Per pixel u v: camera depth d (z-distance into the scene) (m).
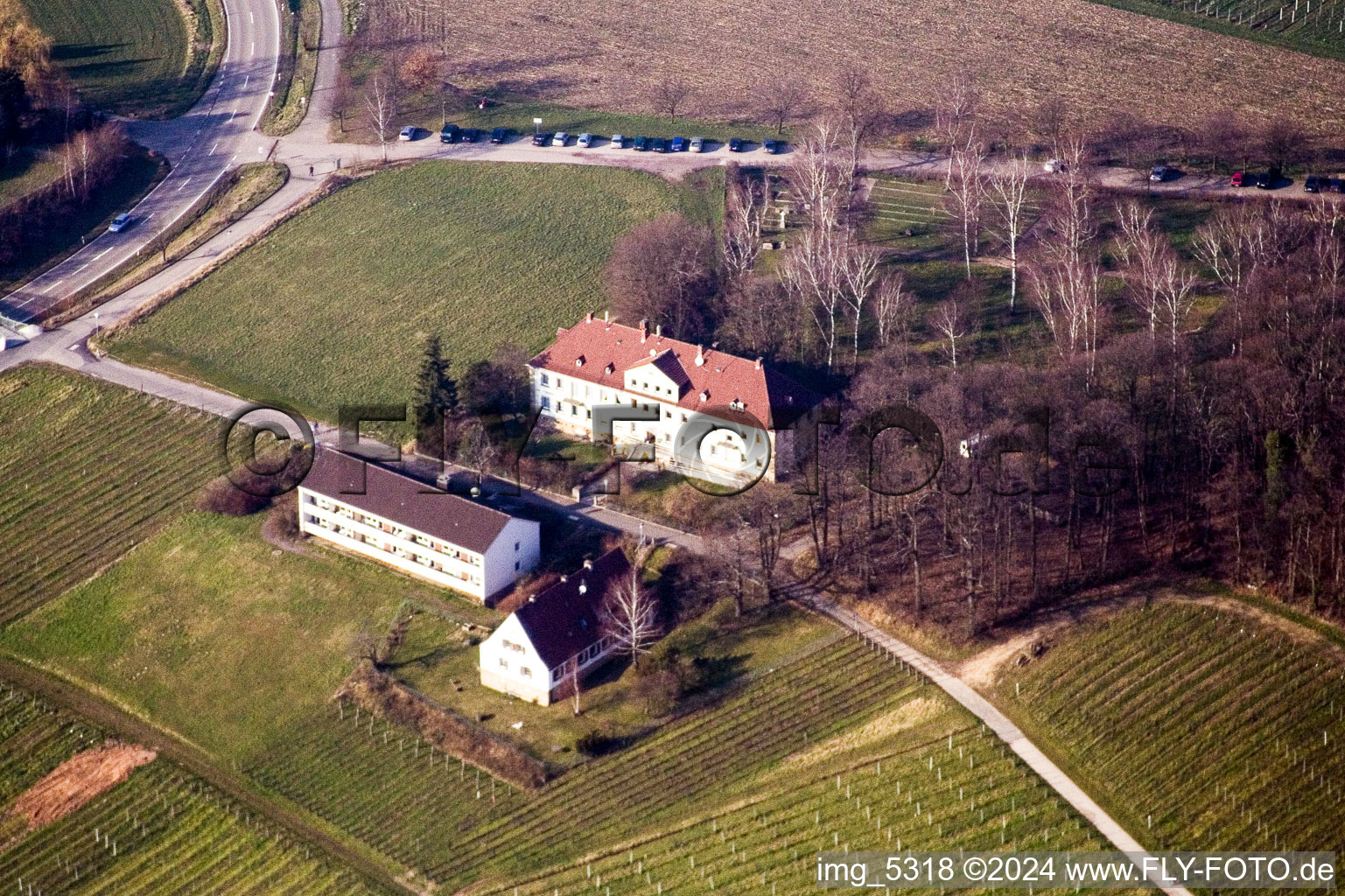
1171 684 162.75
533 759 161.50
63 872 159.38
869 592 176.88
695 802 155.62
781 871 147.38
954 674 166.12
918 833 149.12
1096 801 151.38
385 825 158.38
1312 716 158.38
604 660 173.38
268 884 154.12
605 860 150.88
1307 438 175.62
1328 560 171.75
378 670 175.00
